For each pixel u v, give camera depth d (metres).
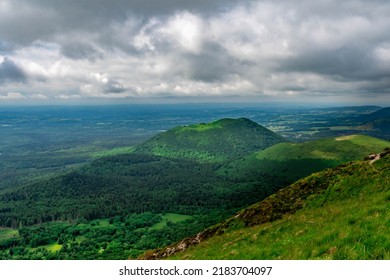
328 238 19.62
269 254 22.78
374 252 15.64
